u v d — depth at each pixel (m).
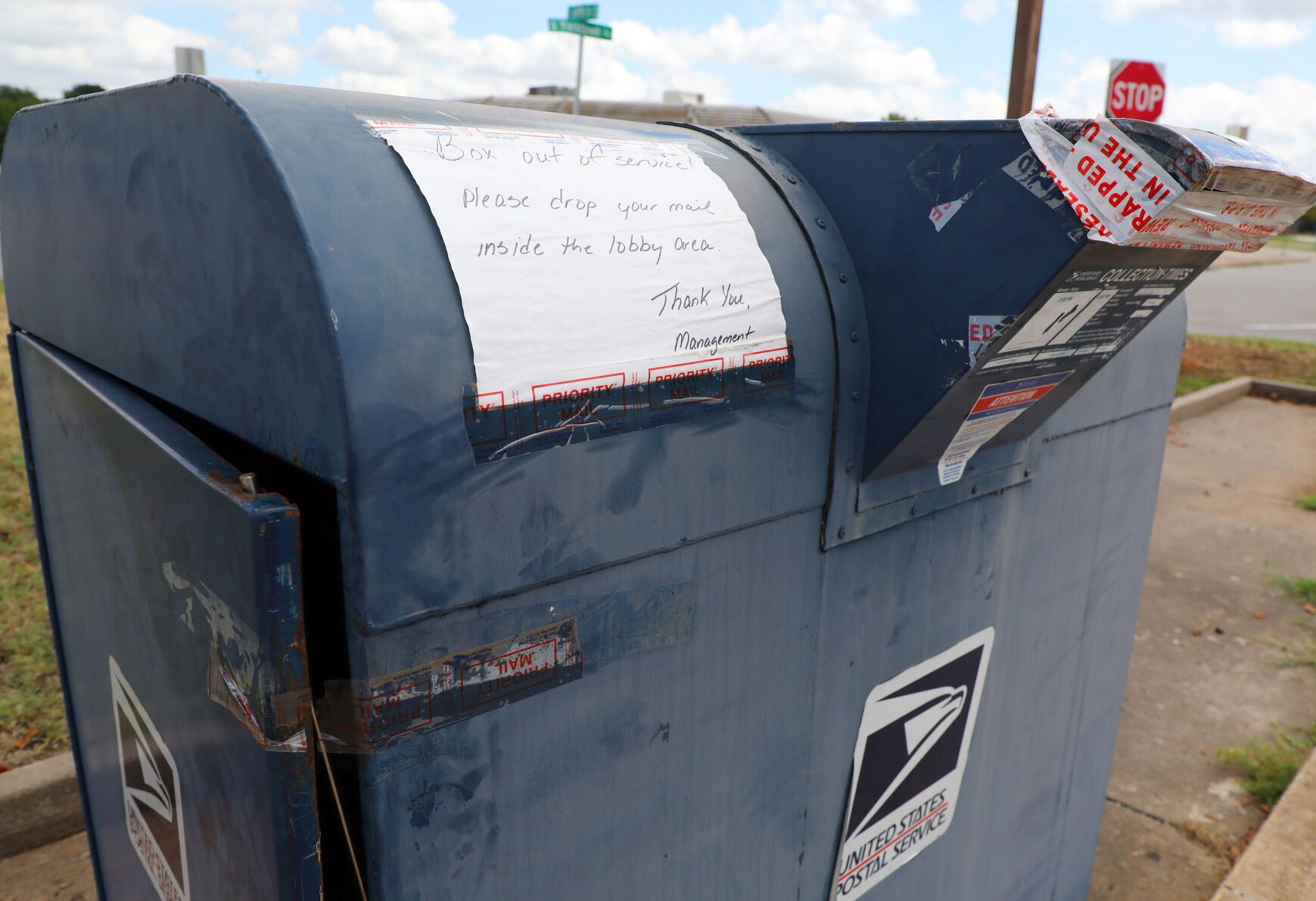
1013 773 1.87
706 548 1.02
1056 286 0.99
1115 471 1.88
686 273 0.97
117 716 1.36
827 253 1.13
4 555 3.88
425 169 0.82
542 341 0.83
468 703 0.84
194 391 0.95
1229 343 13.67
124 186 1.00
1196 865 2.92
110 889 1.71
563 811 0.96
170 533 0.93
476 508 0.80
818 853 1.36
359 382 0.71
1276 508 6.55
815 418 1.11
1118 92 4.93
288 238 0.73
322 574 0.80
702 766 1.11
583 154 0.97
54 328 1.34
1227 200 0.90
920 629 1.43
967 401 1.16
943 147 1.04
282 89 0.84
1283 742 3.62
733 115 16.09
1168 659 4.34
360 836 0.83
